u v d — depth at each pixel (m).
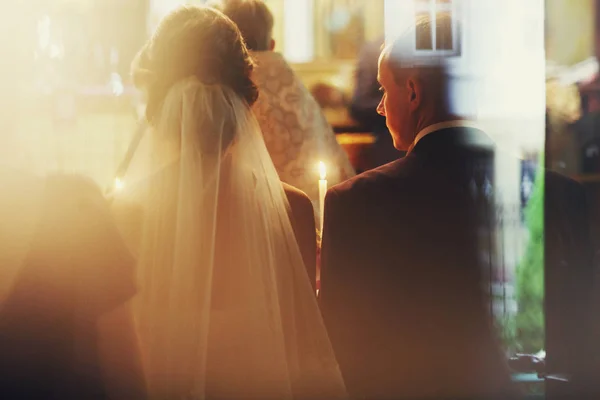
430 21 1.89
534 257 1.94
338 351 1.89
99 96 3.25
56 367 1.51
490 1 3.63
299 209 2.01
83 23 3.49
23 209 1.51
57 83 3.04
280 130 2.45
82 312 1.54
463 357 1.87
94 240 1.55
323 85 3.75
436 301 1.87
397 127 1.95
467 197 1.87
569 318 1.97
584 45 3.73
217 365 1.80
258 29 2.39
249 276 1.83
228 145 1.87
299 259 1.91
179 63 1.88
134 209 1.83
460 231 1.87
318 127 2.49
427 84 1.88
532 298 2.12
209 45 1.89
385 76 1.93
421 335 1.87
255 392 1.80
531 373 2.23
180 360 1.78
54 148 1.57
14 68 1.50
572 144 3.72
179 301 1.79
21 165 1.53
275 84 2.44
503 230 1.89
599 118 3.72
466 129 1.88
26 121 1.53
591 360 1.99
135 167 1.87
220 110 1.85
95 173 2.71
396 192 1.87
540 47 3.69
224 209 1.84
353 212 1.88
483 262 1.88
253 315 1.82
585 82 3.74
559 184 1.93
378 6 3.85
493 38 3.67
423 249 1.87
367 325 1.88
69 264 1.53
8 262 1.50
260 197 1.88
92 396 1.54
